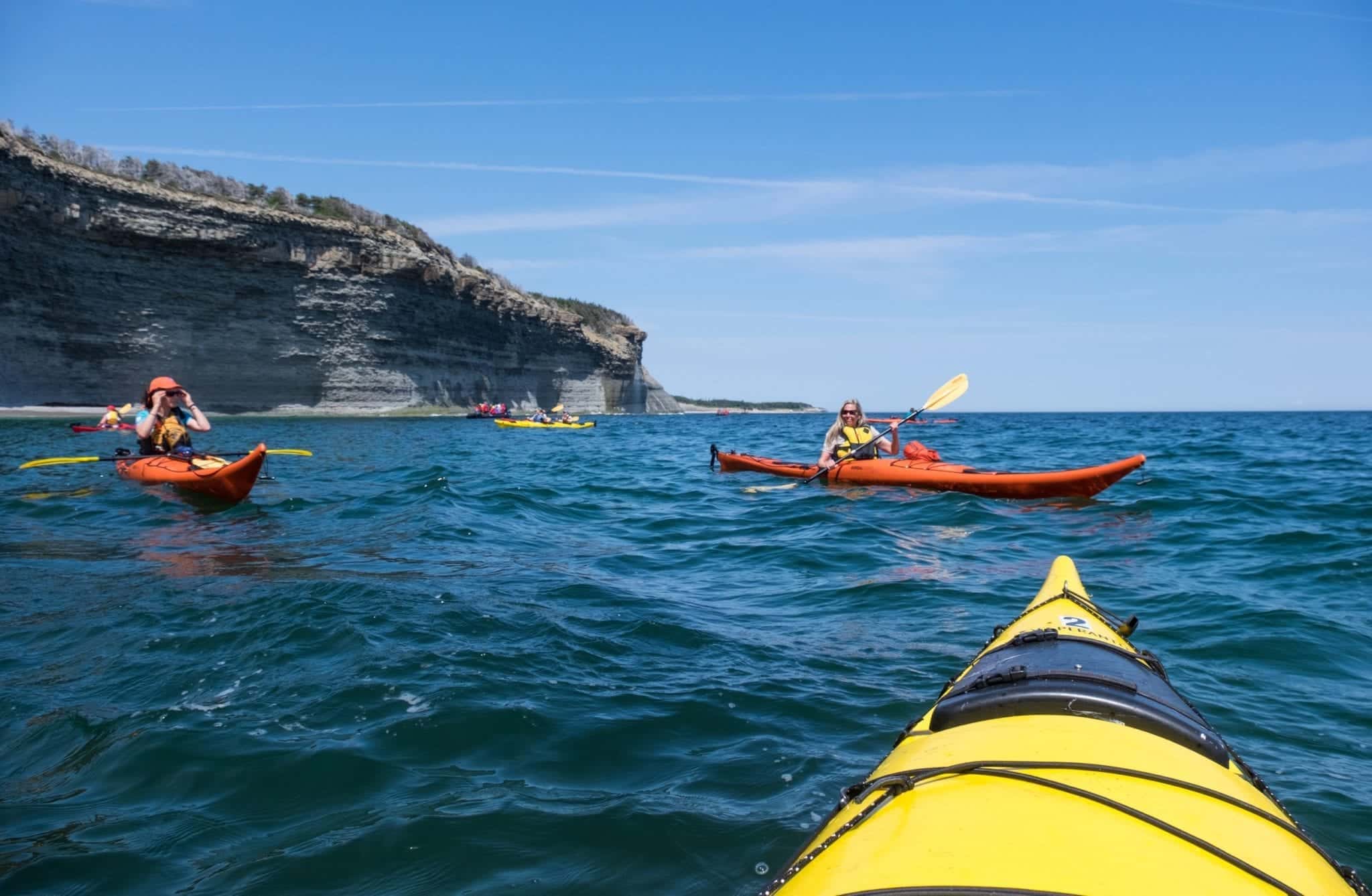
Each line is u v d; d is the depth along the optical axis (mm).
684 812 2803
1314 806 2816
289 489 10727
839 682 3982
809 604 5488
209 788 2963
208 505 9047
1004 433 35375
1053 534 7906
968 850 1732
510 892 2393
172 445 10805
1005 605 5398
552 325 66750
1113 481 9484
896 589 5840
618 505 10469
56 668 4031
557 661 4199
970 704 2418
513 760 3168
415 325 49625
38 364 35125
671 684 3936
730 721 3525
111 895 2387
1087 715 2303
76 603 5078
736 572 6508
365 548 6895
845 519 8797
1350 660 4281
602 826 2725
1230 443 24641
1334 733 3402
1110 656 2785
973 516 8820
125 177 38750
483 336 57188
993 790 1971
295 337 43594
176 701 3654
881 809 2018
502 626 4707
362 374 46188
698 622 4992
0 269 33062
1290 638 4609
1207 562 6617
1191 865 1677
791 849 2590
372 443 22391
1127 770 1979
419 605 5012
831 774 3064
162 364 39219
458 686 3805
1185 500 9969
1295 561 6574
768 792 2939
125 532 7512
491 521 8594
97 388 37312
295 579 5672
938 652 4438
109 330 37375
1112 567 6488
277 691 3750
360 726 3424
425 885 2430
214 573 5875
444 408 52031
